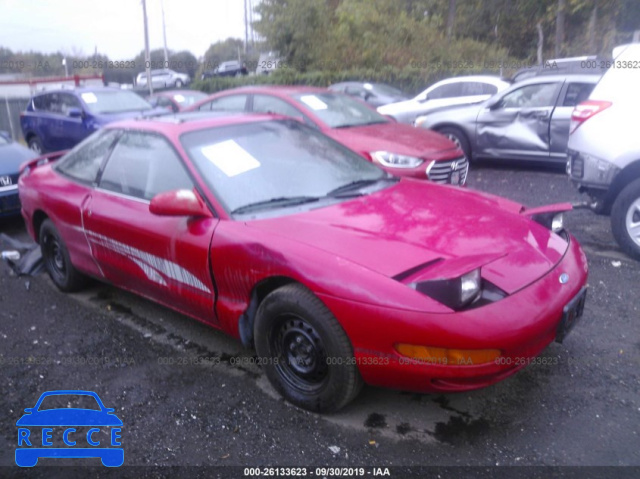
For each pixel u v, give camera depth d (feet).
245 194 12.25
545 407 10.77
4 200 23.61
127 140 14.55
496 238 10.87
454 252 10.18
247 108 26.22
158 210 11.62
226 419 10.91
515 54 98.99
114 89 39.22
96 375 12.64
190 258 11.96
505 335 9.24
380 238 10.57
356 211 11.79
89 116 35.60
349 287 9.62
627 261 17.83
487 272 9.97
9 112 76.07
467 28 102.47
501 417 10.57
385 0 94.38
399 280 9.53
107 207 14.08
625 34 79.00
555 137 30.37
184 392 11.85
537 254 10.77
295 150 13.97
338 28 87.92
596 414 10.51
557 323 10.19
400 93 54.60
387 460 9.61
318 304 10.02
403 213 11.72
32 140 41.70
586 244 19.57
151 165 13.50
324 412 10.69
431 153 22.43
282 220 11.39
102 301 16.65
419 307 9.18
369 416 10.78
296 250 10.39
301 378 10.94
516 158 32.27
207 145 13.15
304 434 10.37
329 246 10.37
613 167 17.67
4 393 12.11
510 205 13.04
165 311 15.79
